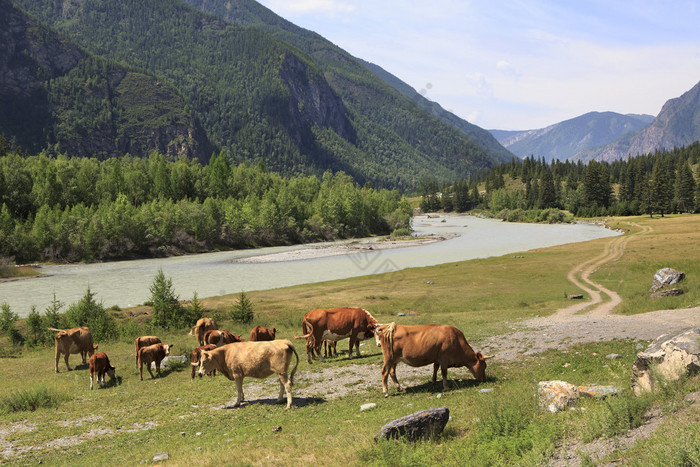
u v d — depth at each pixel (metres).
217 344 22.47
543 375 14.73
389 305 40.16
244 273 73.81
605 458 7.20
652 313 24.25
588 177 191.50
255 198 142.75
